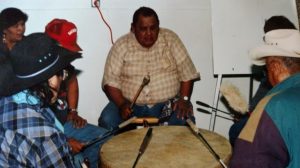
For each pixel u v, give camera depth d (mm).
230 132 2740
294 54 1415
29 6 2953
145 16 2711
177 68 2947
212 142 2006
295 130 1308
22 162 1375
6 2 2908
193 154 1870
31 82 1400
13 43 2580
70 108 2662
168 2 3158
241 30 3160
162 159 1823
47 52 1431
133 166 1748
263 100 1387
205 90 3367
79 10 3047
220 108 3404
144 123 2336
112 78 2898
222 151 1888
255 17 3176
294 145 1312
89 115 3248
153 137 2094
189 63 2943
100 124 2883
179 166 1749
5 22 2566
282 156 1337
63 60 1477
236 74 3299
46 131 1399
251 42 3164
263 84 2826
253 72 3170
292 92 1355
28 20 2967
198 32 3252
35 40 1443
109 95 2885
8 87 1420
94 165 2326
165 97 2914
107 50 3154
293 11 3232
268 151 1340
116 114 2848
